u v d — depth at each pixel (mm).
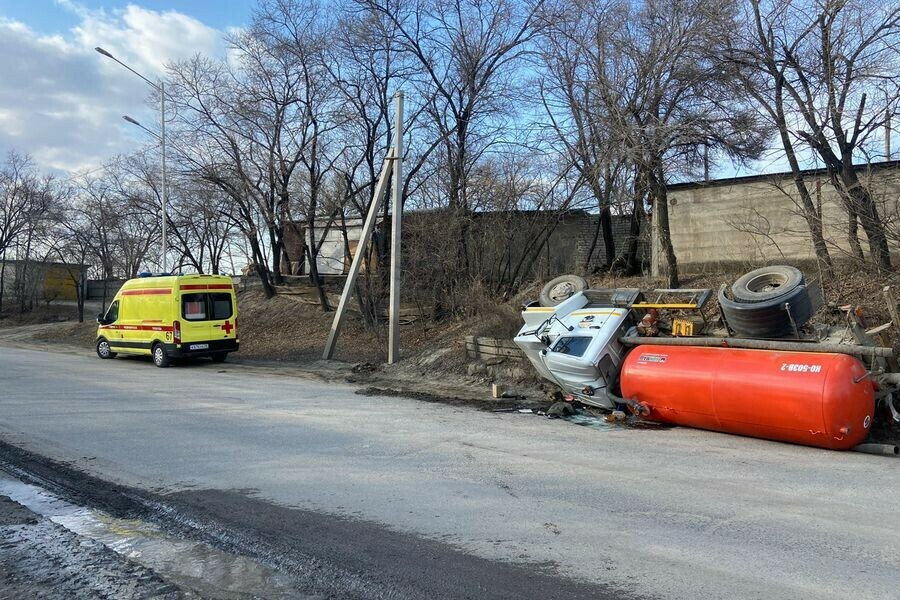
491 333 14328
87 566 4160
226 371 16453
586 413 9852
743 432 7996
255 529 4805
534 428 8812
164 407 10469
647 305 9680
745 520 4957
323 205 22828
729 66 12555
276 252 27094
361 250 17562
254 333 23672
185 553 4375
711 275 15016
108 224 32750
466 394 12133
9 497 5648
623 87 14070
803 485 5941
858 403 7023
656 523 4895
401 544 4488
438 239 18719
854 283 11047
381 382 14102
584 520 4969
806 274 12750
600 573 3979
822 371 7117
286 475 6285
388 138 20859
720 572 3980
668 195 16844
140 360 19594
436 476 6262
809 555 4246
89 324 31297
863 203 11227
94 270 43906
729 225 15828
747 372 7660
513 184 18312
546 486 5914
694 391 8094
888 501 5453
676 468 6586
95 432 8383
